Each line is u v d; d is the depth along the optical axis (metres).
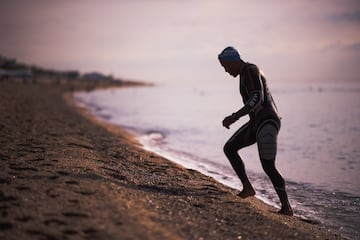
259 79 4.35
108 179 4.84
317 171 8.13
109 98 63.56
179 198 4.58
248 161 9.20
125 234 3.06
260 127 4.39
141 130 16.28
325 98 69.69
